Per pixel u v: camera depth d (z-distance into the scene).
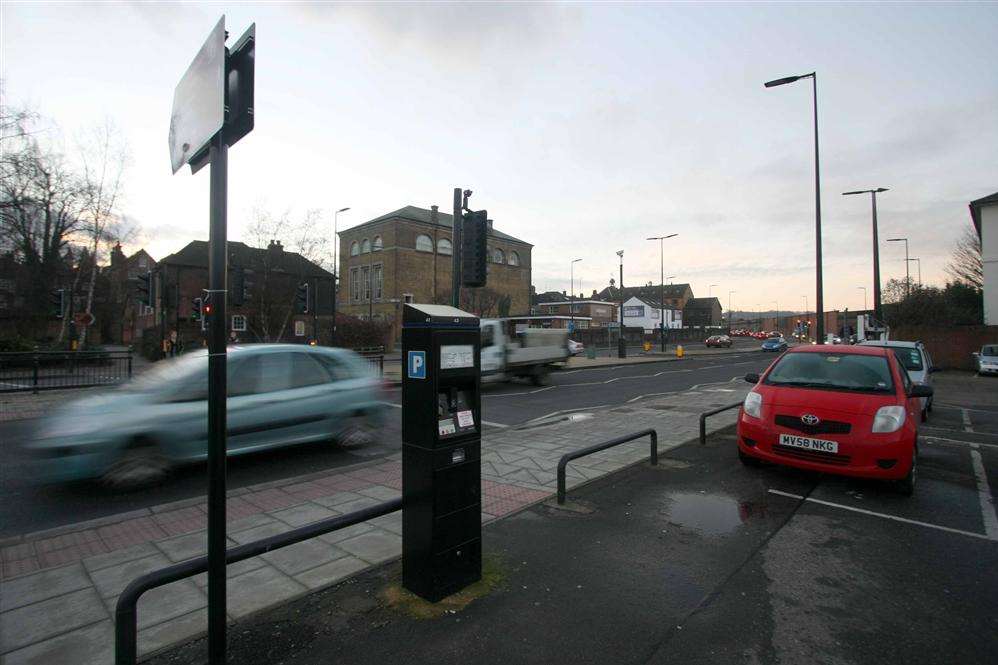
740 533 4.32
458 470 3.19
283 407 6.82
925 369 10.84
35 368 13.90
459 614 3.01
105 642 2.80
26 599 3.25
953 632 2.91
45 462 5.40
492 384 18.56
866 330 24.88
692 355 43.00
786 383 6.39
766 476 6.03
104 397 6.01
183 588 3.31
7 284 28.84
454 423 3.16
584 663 2.59
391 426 9.69
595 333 55.22
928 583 3.48
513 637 2.80
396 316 47.84
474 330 3.26
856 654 2.69
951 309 32.84
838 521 4.62
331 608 3.07
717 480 5.87
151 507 5.00
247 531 4.34
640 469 6.34
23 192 25.73
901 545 4.11
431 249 51.50
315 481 5.80
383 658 2.61
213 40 2.28
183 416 5.98
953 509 4.97
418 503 3.15
